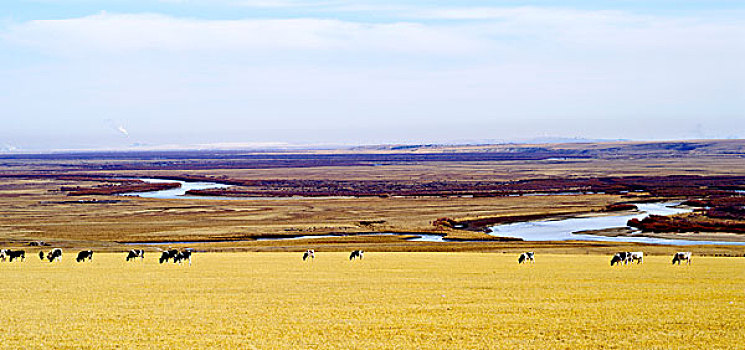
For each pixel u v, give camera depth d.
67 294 35.38
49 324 27.59
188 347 24.05
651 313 29.39
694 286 38.03
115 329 26.70
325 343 24.56
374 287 38.03
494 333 25.95
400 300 33.41
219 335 25.77
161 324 27.67
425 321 28.06
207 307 31.50
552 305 31.59
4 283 39.66
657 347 23.70
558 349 23.66
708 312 29.53
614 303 32.03
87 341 24.86
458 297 34.25
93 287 38.00
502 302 32.72
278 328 26.92
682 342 24.39
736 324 27.06
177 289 37.25
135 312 30.23
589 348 23.72
